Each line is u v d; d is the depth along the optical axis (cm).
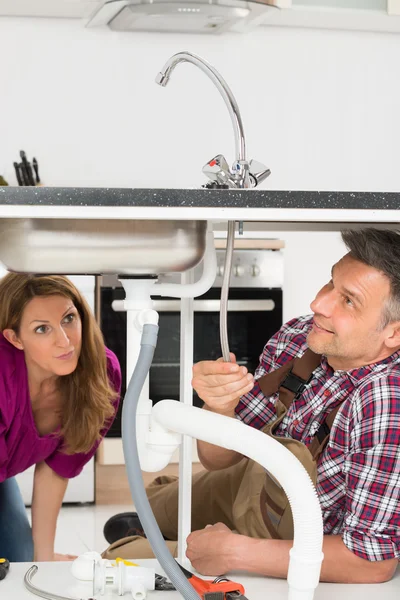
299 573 102
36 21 393
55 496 200
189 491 148
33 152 396
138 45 404
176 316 368
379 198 103
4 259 110
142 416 114
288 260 417
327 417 142
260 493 148
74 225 107
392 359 136
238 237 376
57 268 110
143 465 114
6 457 184
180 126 411
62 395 184
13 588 120
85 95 400
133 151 407
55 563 132
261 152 424
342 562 124
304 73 425
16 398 176
